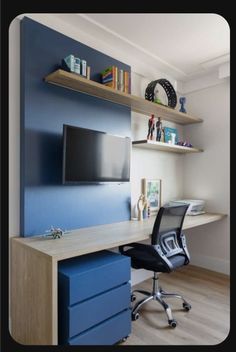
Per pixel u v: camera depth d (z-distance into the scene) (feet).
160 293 7.45
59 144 6.75
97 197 7.80
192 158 11.58
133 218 9.06
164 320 6.77
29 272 5.22
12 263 5.87
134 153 9.41
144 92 9.70
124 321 5.83
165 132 9.86
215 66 10.13
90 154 7.01
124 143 8.11
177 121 11.09
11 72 6.08
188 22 7.23
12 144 6.06
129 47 8.56
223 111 10.54
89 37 7.75
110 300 5.53
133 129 9.30
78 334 4.96
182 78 11.25
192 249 11.33
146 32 7.72
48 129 6.53
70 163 6.48
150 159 10.11
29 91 6.17
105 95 7.62
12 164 6.05
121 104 8.54
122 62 8.71
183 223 8.07
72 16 6.88
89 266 5.38
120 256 6.17
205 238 10.93
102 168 7.37
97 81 7.79
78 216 7.24
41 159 6.38
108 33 7.71
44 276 4.77
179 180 11.68
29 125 6.16
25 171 6.06
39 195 6.34
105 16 6.93
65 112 6.91
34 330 5.04
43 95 6.45
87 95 7.50
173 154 11.31
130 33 7.77
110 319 5.58
